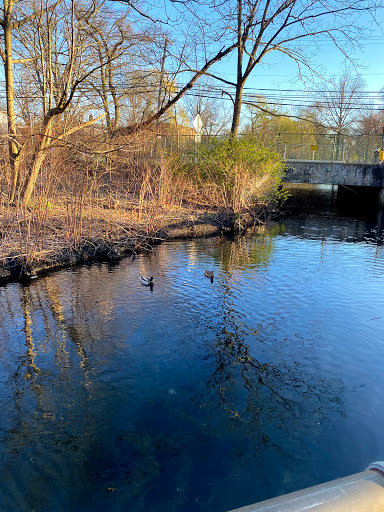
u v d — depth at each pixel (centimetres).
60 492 375
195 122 2164
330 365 608
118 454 424
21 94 1495
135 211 1484
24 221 1077
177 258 1189
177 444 441
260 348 655
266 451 432
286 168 2298
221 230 1628
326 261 1203
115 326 720
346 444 443
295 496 124
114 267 1073
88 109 1562
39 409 493
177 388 542
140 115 2278
